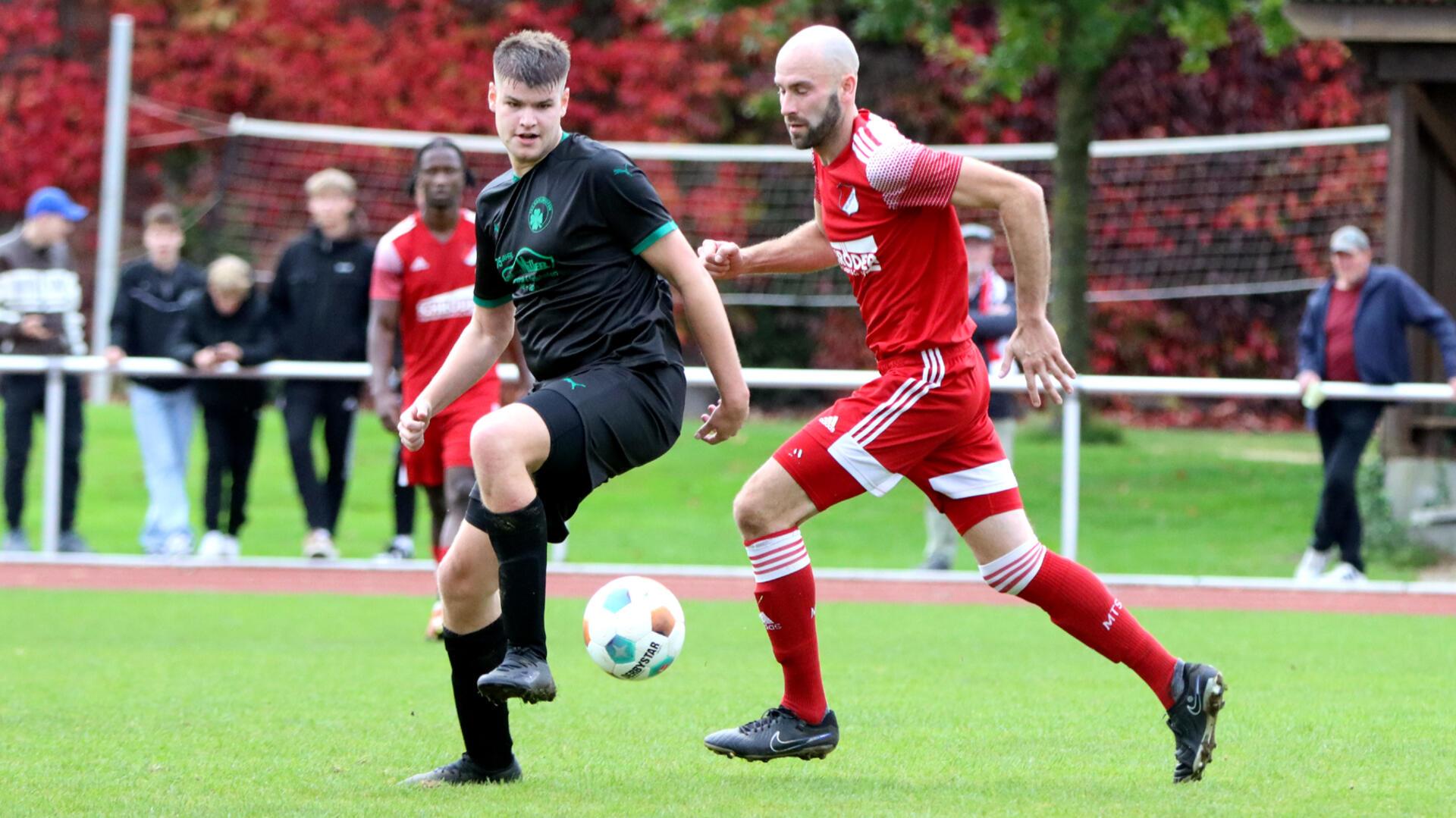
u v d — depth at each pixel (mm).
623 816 15156
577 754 18953
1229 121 76625
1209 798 16234
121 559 39781
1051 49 56312
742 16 76250
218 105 80688
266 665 26531
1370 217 74562
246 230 78875
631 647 17109
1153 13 56344
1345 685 24594
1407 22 43188
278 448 63406
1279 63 75875
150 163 81438
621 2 79750
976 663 27094
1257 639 30109
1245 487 52844
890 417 17578
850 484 17672
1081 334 60125
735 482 55969
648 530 48625
